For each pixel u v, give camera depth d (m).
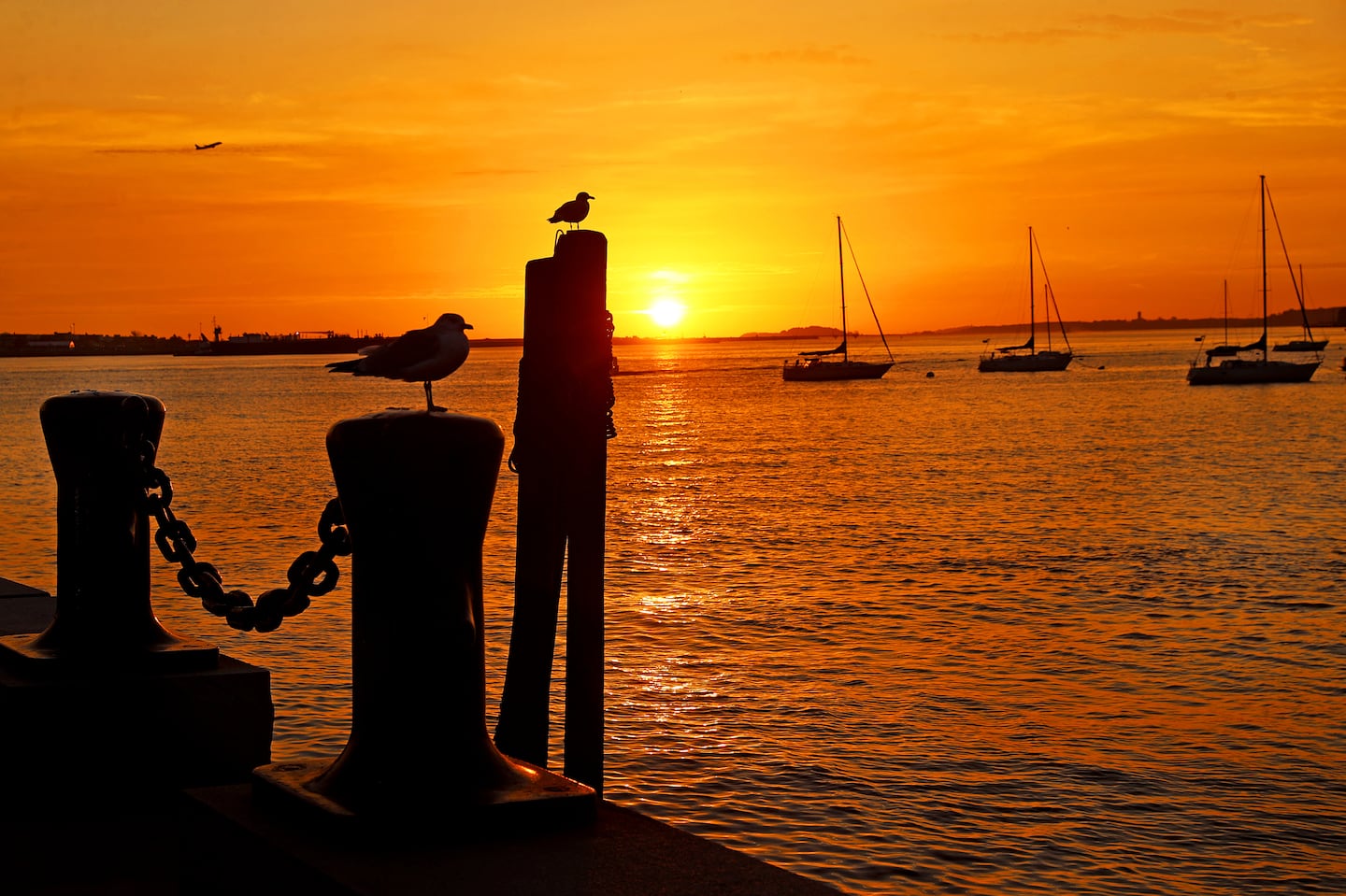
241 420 83.31
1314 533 29.47
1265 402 91.19
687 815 11.06
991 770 12.29
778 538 29.02
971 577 23.42
